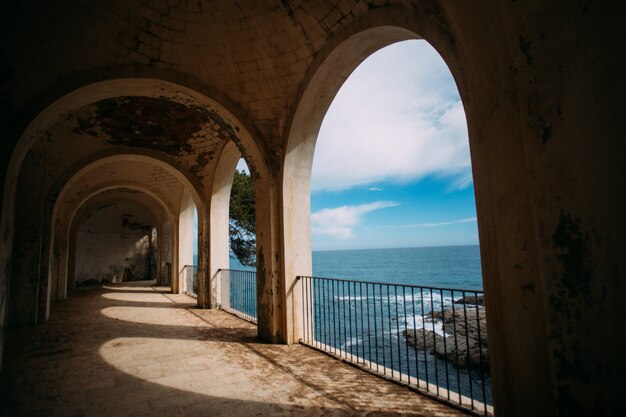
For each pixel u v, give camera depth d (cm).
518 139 185
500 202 200
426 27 292
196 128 818
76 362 451
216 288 869
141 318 744
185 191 1146
